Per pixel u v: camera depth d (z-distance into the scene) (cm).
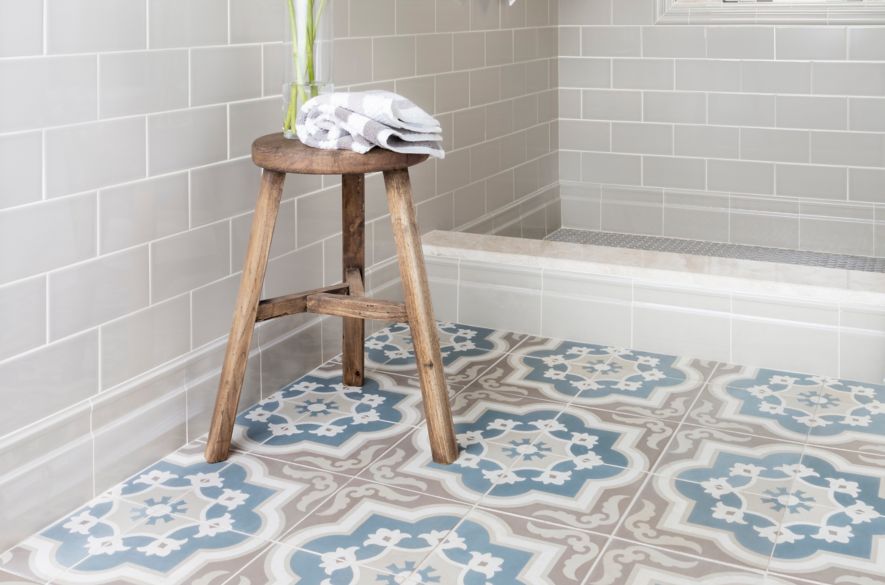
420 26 286
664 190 390
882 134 353
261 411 222
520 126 363
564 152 404
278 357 234
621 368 250
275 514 173
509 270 278
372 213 274
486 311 284
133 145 181
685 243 385
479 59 326
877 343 236
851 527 168
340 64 249
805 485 184
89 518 173
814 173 366
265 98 218
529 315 278
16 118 156
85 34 167
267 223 188
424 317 190
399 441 205
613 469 191
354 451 200
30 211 161
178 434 202
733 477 188
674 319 259
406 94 282
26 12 155
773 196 374
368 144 180
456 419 217
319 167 179
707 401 227
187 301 202
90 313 176
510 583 151
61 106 164
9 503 162
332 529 168
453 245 287
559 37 394
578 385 238
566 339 274
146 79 183
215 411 194
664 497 179
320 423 215
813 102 361
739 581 151
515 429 211
